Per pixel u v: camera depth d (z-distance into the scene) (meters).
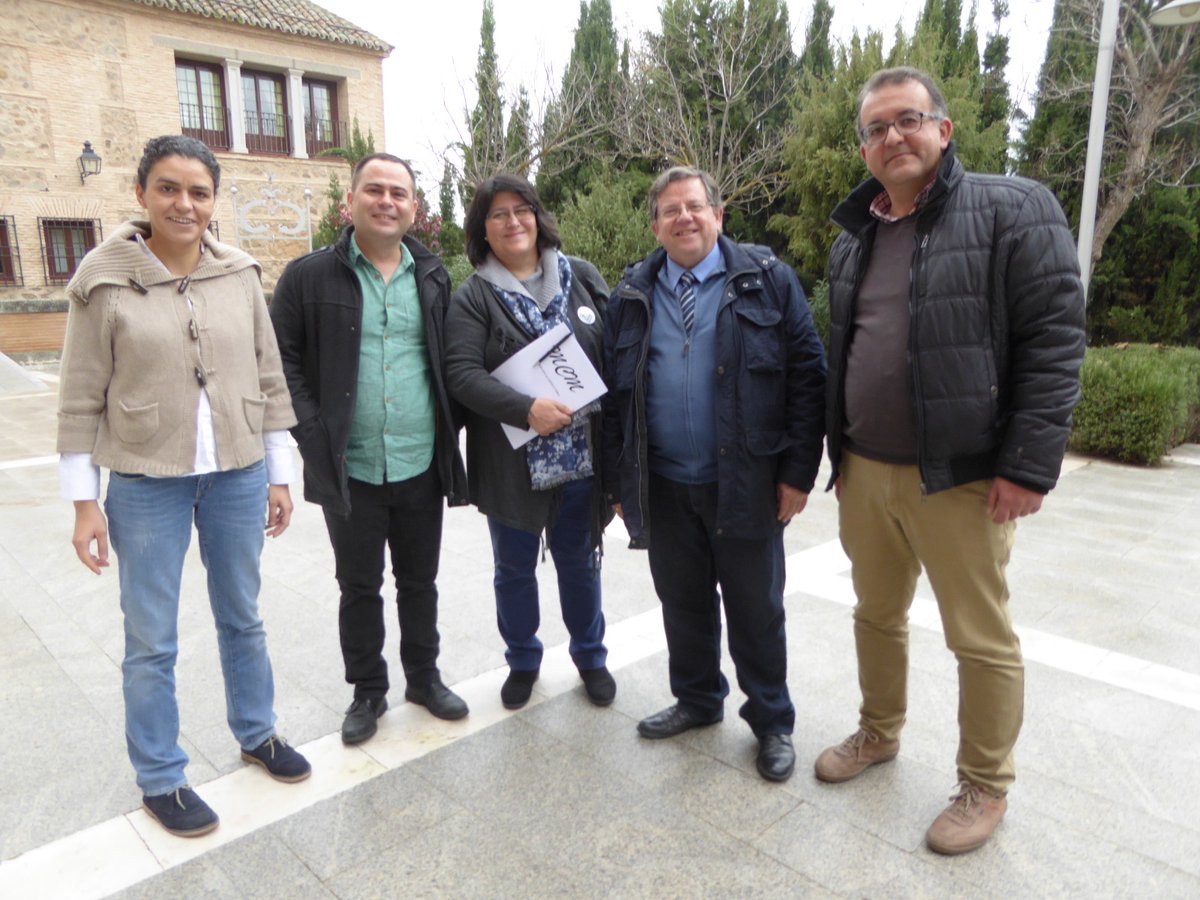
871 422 2.26
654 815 2.42
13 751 2.80
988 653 2.21
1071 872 2.16
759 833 2.33
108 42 16.67
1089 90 9.70
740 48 11.45
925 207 2.05
